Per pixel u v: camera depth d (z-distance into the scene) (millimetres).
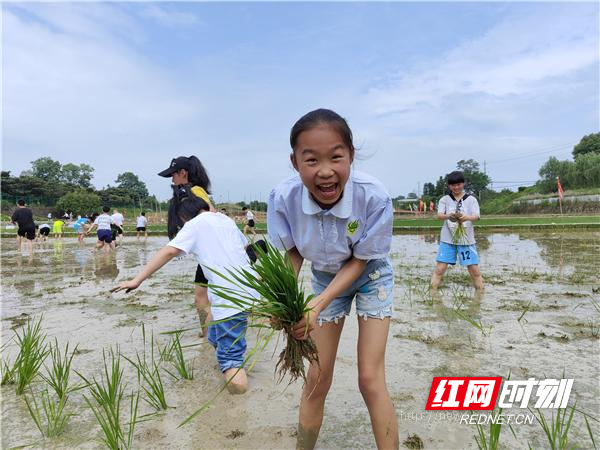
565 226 21828
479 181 78875
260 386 3469
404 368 3686
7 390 3514
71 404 3244
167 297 6824
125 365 3943
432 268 9258
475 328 4730
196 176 4762
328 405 3125
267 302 2189
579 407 2988
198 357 4117
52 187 91062
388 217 2324
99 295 7094
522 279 7586
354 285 2543
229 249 3656
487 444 2584
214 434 2764
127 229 33219
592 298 5992
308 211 2332
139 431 2812
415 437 2639
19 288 7879
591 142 73500
